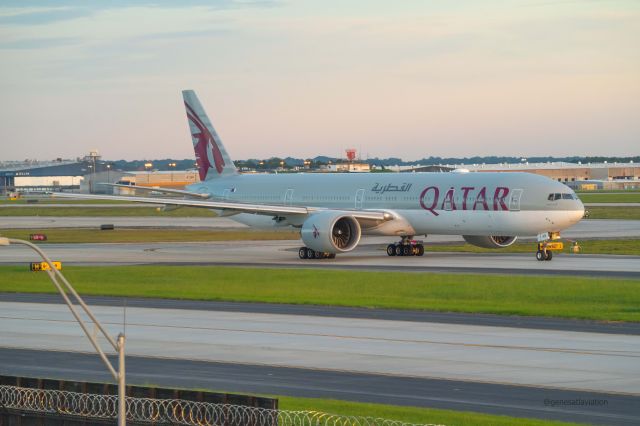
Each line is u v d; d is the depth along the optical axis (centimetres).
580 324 7556
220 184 16825
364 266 12350
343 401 5125
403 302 8919
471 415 4753
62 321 8156
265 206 14288
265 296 9519
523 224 12675
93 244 17712
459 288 9700
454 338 6988
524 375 5716
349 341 6938
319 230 13225
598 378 5619
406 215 13788
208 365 6181
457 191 13275
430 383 5547
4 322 8125
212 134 17200
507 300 8894
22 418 4753
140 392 4681
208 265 12875
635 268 11562
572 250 14512
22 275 11788
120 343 4159
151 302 9288
